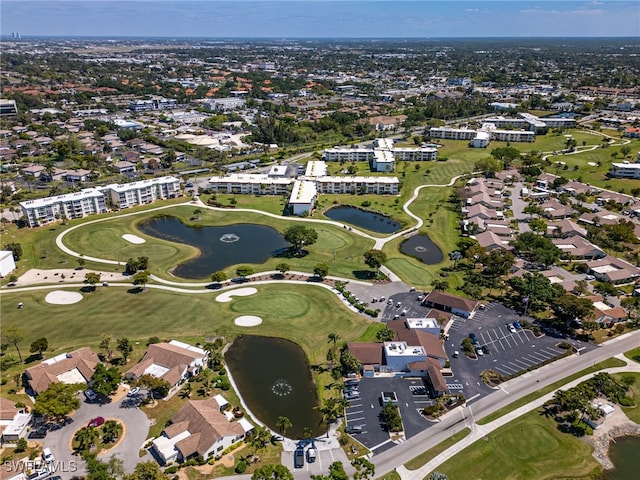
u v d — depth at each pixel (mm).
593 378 119688
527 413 112125
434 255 198625
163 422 108062
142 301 158625
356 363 122875
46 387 114125
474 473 96250
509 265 174750
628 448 103688
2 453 99188
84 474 93812
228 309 155250
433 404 115438
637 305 150375
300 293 165375
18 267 181000
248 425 107062
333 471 92000
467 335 142875
